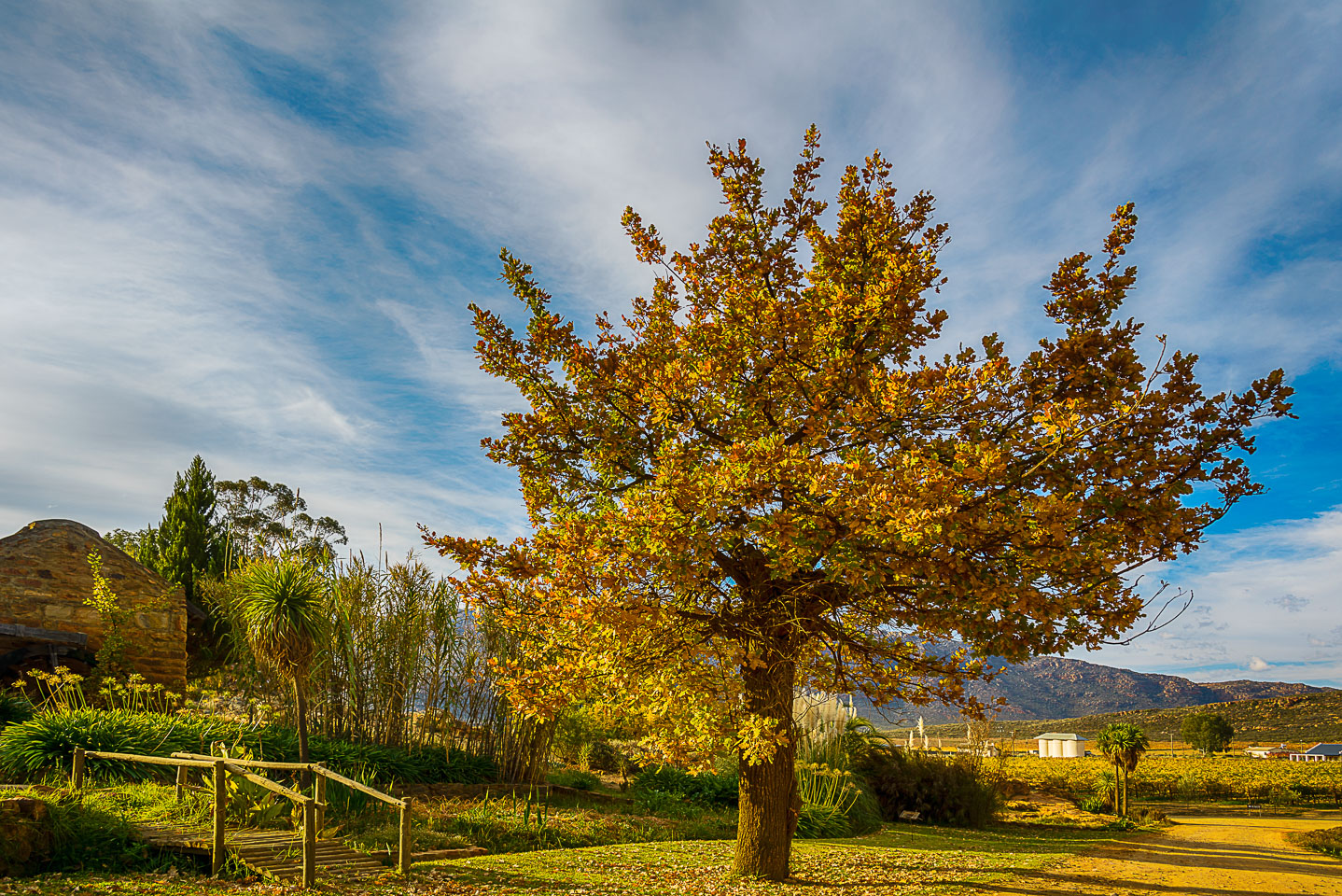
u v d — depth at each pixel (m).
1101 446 8.07
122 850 7.82
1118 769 29.45
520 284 9.53
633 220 10.36
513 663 9.27
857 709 21.77
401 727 14.88
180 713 13.44
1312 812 37.94
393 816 11.23
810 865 10.95
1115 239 9.21
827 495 7.11
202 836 8.23
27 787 9.08
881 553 7.11
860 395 8.32
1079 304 9.03
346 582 14.83
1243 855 15.50
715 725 8.61
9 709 12.37
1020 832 19.84
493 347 9.47
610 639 8.12
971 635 7.64
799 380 8.77
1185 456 8.06
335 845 8.82
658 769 17.58
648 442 9.58
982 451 7.04
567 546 7.88
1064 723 154.38
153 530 31.31
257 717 14.11
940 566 7.01
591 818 13.66
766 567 9.16
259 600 11.71
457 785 14.01
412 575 15.53
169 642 16.91
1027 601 6.98
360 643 14.73
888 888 9.34
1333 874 13.01
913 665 8.68
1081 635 8.08
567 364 9.42
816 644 9.38
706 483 7.39
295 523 46.59
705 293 10.29
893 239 9.97
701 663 8.91
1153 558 8.16
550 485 9.80
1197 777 48.62
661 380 8.64
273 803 9.84
